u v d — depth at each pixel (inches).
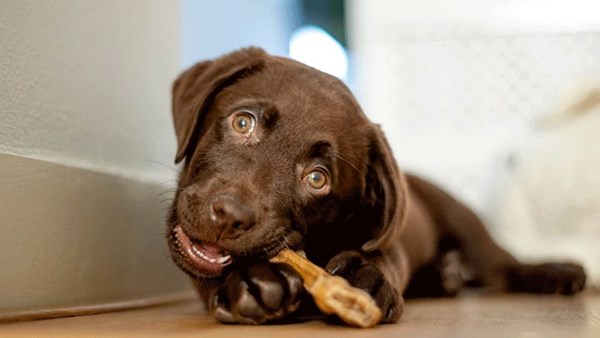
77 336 21.4
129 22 33.8
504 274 40.7
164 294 35.0
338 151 27.5
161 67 37.1
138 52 34.7
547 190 47.4
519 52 57.4
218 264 25.4
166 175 37.4
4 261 25.5
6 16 25.8
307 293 24.4
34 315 25.0
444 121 58.1
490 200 53.2
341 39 66.3
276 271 23.9
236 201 24.6
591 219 46.9
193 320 25.4
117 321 25.0
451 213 40.8
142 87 35.1
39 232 27.2
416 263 36.3
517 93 57.5
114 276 32.0
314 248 28.3
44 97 27.8
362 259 26.1
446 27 57.9
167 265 36.7
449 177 57.8
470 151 57.7
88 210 30.1
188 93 29.2
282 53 66.4
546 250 47.9
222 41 55.3
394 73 58.4
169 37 38.1
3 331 22.4
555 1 56.7
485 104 57.7
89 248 30.2
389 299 24.9
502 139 57.3
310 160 26.9
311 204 27.1
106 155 32.0
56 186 28.0
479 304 33.9
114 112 32.6
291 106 27.4
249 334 21.8
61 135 28.9
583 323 25.6
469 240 40.9
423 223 37.6
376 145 28.5
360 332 22.5
